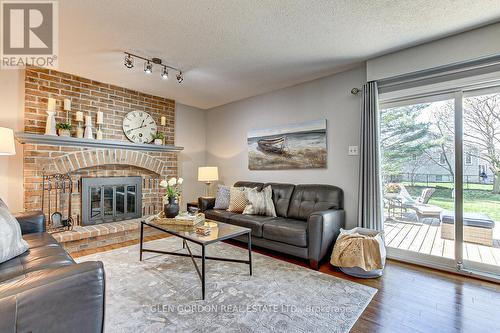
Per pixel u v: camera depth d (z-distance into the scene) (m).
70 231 3.14
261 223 3.00
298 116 3.76
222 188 4.04
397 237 2.88
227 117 4.88
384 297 1.98
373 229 2.79
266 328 1.58
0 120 2.98
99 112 3.59
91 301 1.08
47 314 0.97
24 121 3.08
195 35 2.40
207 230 2.27
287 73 3.36
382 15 2.08
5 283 0.98
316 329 1.58
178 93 4.26
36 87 3.15
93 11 2.02
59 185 3.29
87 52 2.74
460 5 1.94
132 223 3.66
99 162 3.62
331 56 2.85
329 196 3.18
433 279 2.32
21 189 3.09
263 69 3.22
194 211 3.23
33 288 0.95
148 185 4.30
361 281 2.26
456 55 2.36
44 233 2.22
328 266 2.62
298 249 2.68
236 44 2.58
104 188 3.73
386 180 3.00
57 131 3.26
